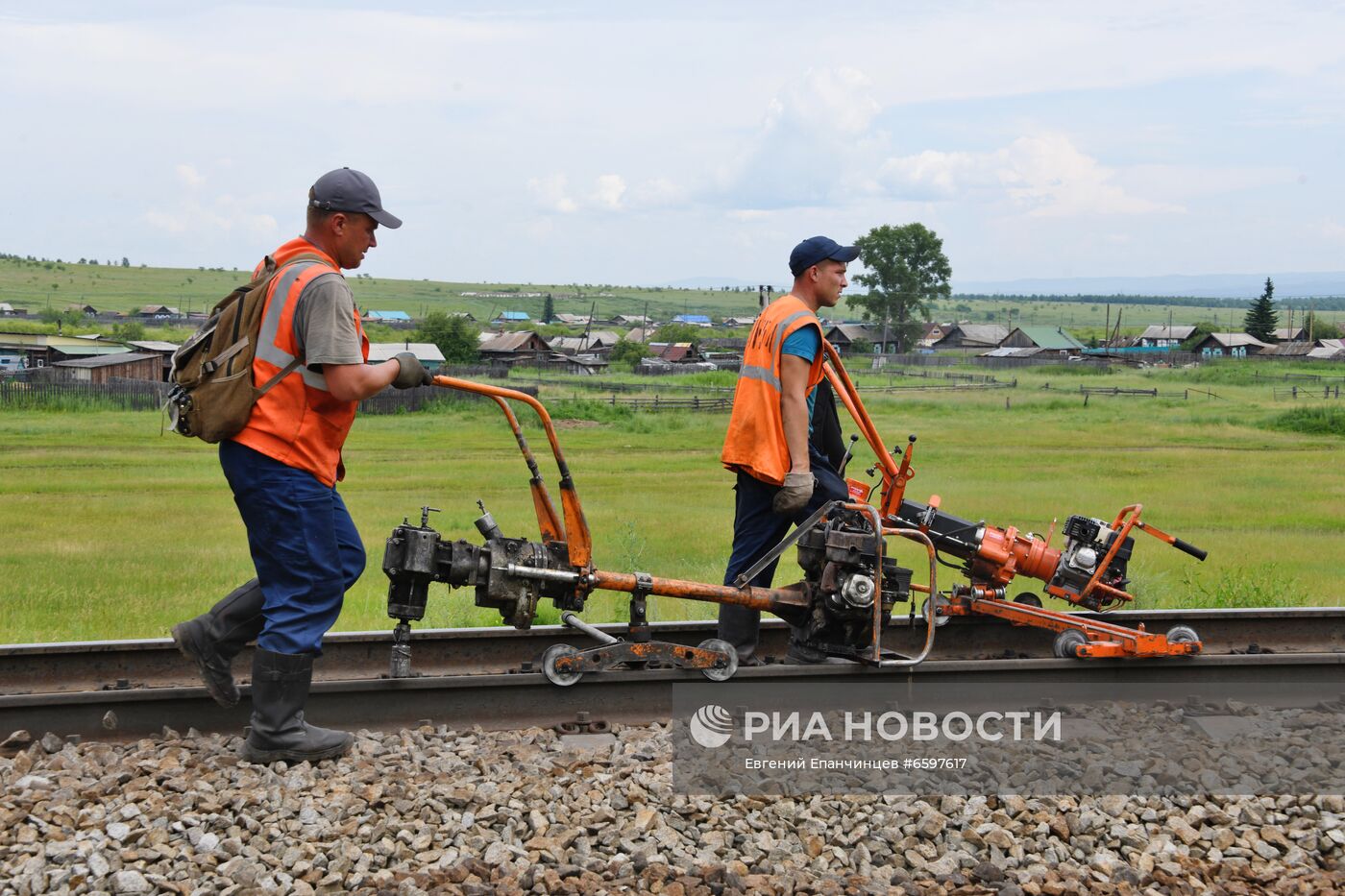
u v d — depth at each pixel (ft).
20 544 45.47
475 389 17.62
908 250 477.36
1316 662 20.51
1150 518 57.67
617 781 15.48
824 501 20.70
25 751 16.28
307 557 16.07
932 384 241.35
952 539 22.44
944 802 15.17
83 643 18.72
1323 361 366.63
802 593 19.92
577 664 18.22
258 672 15.96
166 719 17.25
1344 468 84.84
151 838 13.34
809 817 14.64
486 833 13.89
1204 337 427.33
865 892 12.91
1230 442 112.57
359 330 16.22
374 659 20.38
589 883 12.87
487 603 17.94
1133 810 15.33
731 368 310.45
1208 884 13.69
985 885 13.41
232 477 15.98
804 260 20.08
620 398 176.55
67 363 197.77
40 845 13.11
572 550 18.38
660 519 53.83
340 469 17.01
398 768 16.01
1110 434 121.39
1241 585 32.24
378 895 12.44
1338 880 13.73
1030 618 21.29
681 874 13.12
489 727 18.04
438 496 64.08
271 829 13.66
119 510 57.57
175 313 652.89
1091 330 584.40
